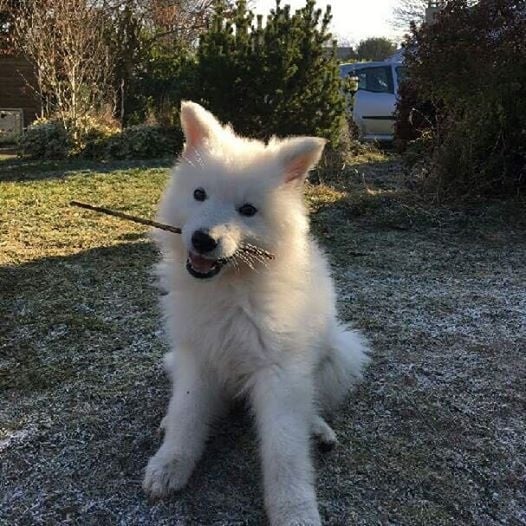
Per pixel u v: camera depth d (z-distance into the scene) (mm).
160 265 796
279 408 681
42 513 656
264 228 708
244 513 653
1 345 1051
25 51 4242
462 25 2059
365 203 2020
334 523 645
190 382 747
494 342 1072
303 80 3045
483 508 674
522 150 2150
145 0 6004
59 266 1454
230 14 3725
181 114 793
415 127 3178
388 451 764
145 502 669
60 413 840
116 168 3037
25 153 3529
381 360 997
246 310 703
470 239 1779
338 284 1374
